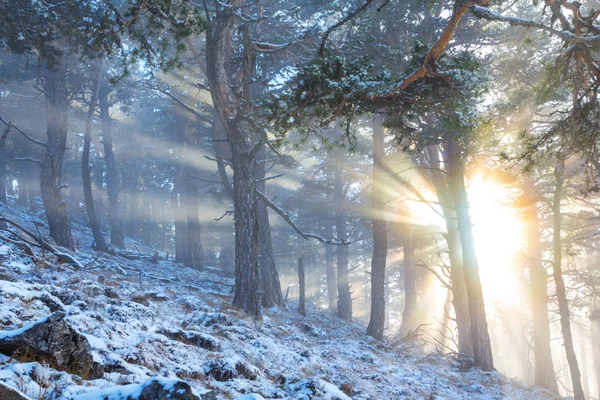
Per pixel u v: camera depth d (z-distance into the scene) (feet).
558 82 36.63
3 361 19.49
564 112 37.58
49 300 33.50
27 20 57.47
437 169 79.51
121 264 89.56
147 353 29.48
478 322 75.72
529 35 72.13
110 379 22.25
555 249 59.26
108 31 42.47
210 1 79.36
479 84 36.83
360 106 38.83
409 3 68.23
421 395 47.78
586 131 36.94
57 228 87.25
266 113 40.27
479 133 59.31
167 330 37.99
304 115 40.29
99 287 46.96
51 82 90.27
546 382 94.07
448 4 76.13
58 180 88.94
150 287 63.41
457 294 88.22
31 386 17.62
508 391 65.41
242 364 32.71
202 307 55.67
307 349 52.95
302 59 75.97
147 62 46.29
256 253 63.26
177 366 29.68
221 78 63.05
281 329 60.59
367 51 67.10
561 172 59.47
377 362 57.82
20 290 33.22
